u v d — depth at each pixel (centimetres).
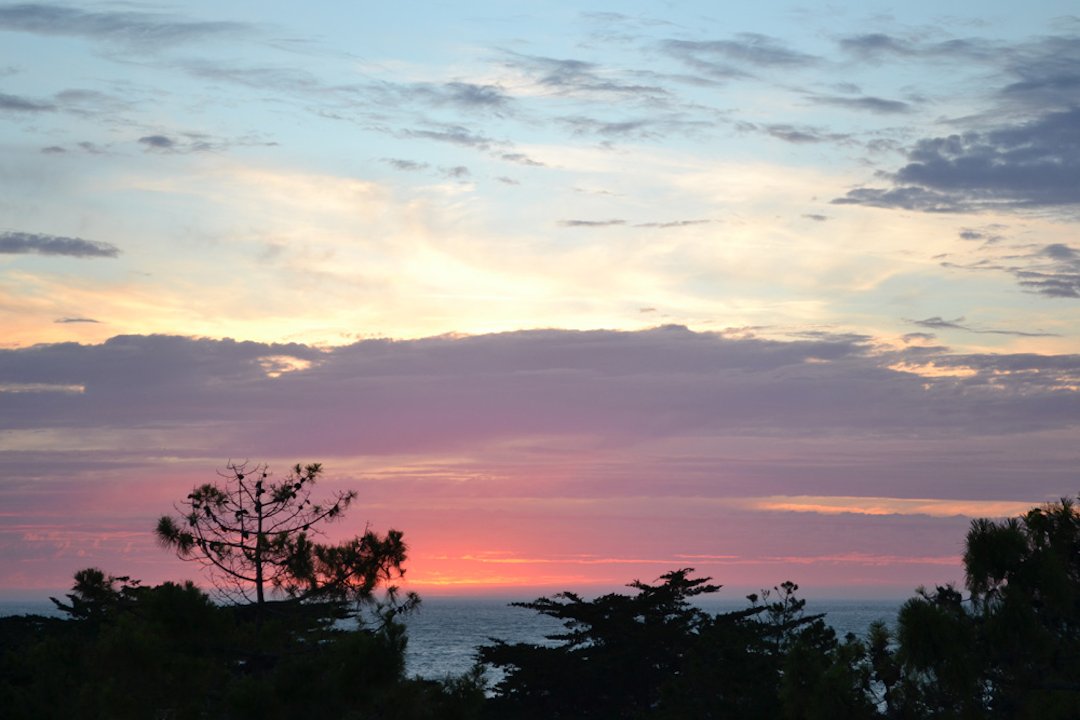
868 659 1828
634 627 4591
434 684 2102
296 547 2320
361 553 2345
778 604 3862
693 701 3434
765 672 3397
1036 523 1516
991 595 1430
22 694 2008
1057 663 1385
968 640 1382
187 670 1852
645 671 4616
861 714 1716
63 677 2080
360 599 2334
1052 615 1450
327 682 1809
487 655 4750
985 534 1423
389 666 1838
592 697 4697
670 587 4709
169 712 1869
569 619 4966
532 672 4659
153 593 1967
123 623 1925
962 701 1428
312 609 2322
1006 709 1436
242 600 2309
